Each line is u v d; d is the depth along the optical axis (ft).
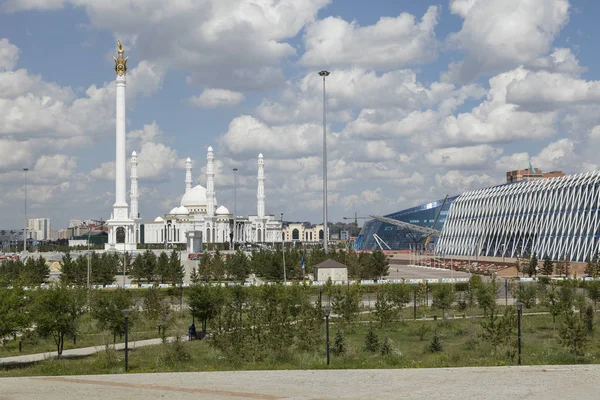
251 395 150.30
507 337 243.40
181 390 158.81
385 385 162.30
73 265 561.84
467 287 461.37
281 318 264.52
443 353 238.89
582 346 233.55
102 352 251.19
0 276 389.80
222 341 239.09
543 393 148.56
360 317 363.35
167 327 327.88
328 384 165.27
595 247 614.75
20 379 185.78
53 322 252.01
